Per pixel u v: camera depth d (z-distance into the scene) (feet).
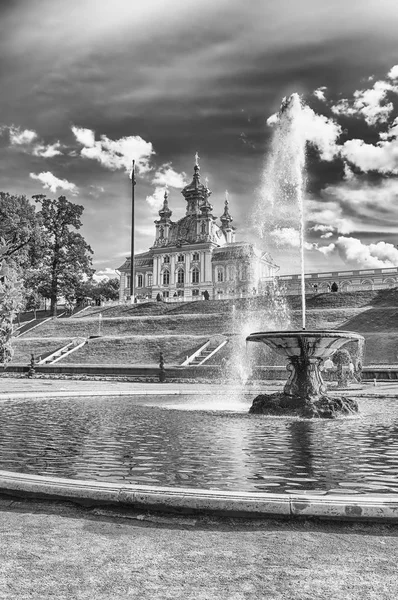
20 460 26.99
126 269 401.70
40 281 278.87
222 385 103.30
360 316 183.42
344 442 33.12
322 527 16.43
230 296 272.51
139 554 14.48
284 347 52.65
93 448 30.68
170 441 33.40
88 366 134.21
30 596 12.12
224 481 22.27
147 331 211.61
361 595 12.16
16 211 227.61
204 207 376.07
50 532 16.15
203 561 14.01
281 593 12.26
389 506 16.49
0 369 144.97
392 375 106.73
